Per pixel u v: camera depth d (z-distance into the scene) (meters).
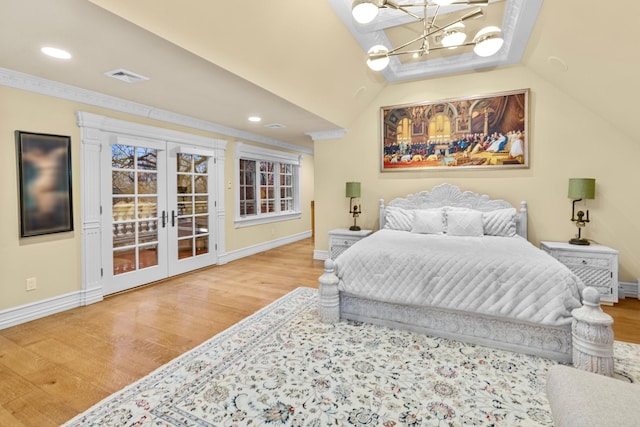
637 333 2.64
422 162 4.57
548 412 1.71
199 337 2.64
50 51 2.40
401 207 4.62
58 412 1.75
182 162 4.61
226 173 5.37
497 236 3.73
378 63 2.64
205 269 4.90
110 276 3.67
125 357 2.33
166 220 4.37
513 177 4.11
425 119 4.53
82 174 3.36
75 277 3.33
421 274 2.60
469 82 4.29
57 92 3.10
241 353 2.36
